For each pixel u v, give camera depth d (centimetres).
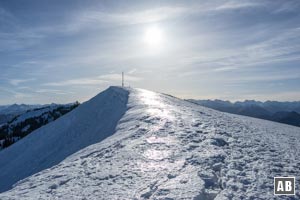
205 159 1272
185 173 1102
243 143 1712
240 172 1133
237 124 2698
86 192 1005
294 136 2719
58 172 1297
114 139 1909
